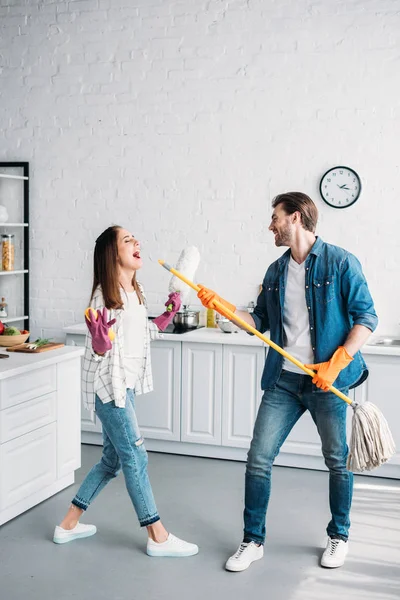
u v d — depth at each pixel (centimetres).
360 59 443
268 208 466
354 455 288
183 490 388
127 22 487
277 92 459
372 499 379
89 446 468
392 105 439
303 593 278
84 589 279
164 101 482
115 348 292
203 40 471
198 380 437
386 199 443
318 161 454
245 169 468
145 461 306
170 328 468
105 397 294
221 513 356
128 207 495
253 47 462
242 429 431
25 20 509
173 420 445
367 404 290
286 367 300
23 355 363
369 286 449
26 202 513
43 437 358
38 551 312
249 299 473
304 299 296
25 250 516
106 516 350
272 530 337
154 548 308
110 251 296
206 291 306
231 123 469
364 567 300
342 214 451
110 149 496
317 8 448
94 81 497
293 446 423
